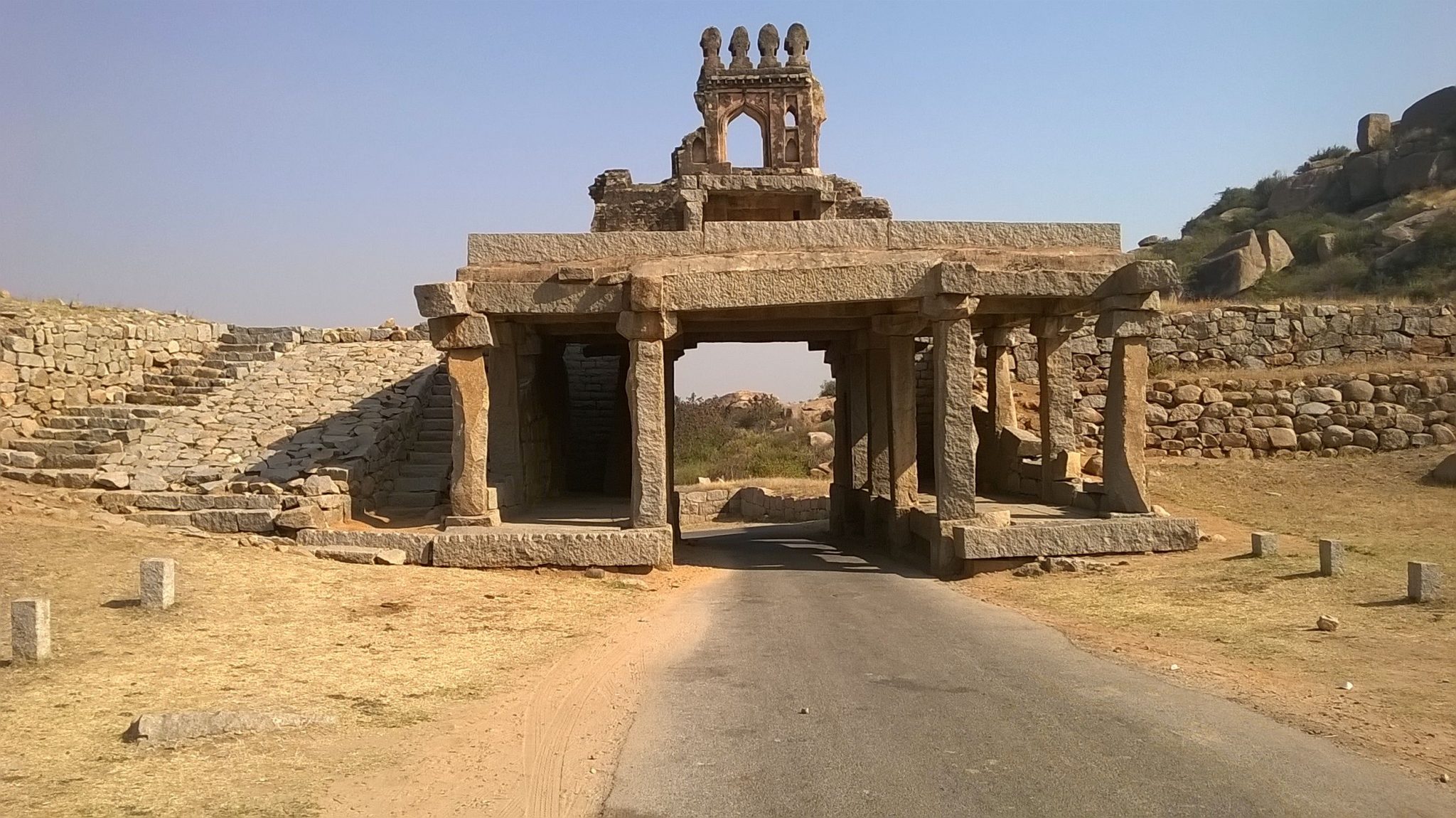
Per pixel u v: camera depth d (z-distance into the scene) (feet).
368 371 71.20
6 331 58.80
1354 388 71.67
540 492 70.03
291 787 19.08
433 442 64.39
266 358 74.64
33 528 40.75
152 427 60.08
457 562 47.65
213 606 33.94
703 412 168.76
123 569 36.78
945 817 17.47
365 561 46.09
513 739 22.43
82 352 63.57
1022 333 83.46
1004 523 49.19
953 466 49.16
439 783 19.62
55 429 58.39
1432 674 25.90
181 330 73.46
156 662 27.53
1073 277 50.52
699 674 28.53
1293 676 26.25
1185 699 24.63
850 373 71.67
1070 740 21.57
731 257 50.93
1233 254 154.30
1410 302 92.32
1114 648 30.63
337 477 53.67
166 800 18.20
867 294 49.24
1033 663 28.99
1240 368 80.48
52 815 17.31
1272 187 219.82
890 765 20.21
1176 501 61.46
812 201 83.71
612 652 31.55
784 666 29.32
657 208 82.58
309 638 31.42
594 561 48.19
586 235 52.21
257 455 57.00
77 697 24.27
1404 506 56.24
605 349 85.92
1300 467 67.31
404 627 33.91
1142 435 50.34
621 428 83.56
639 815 17.98
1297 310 81.71
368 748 21.58
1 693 24.40
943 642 32.53
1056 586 42.65
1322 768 19.54
